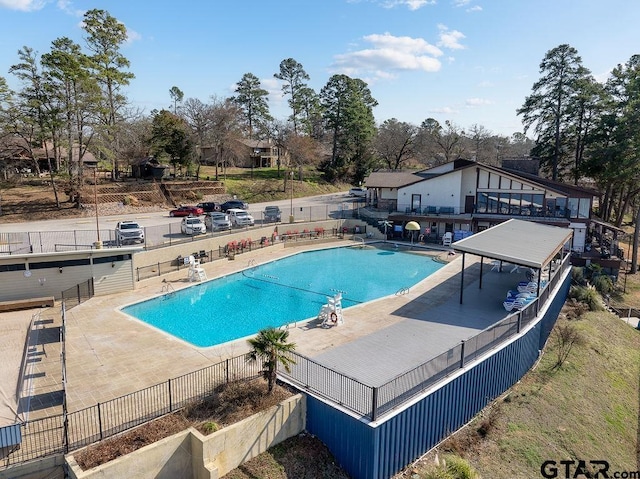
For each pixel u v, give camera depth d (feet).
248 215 125.29
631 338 82.17
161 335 58.65
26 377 45.73
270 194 194.70
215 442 34.91
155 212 149.59
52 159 188.55
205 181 184.55
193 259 89.10
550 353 66.54
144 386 44.06
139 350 53.42
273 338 41.27
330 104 240.32
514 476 41.42
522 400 52.80
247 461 37.58
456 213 131.85
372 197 166.09
